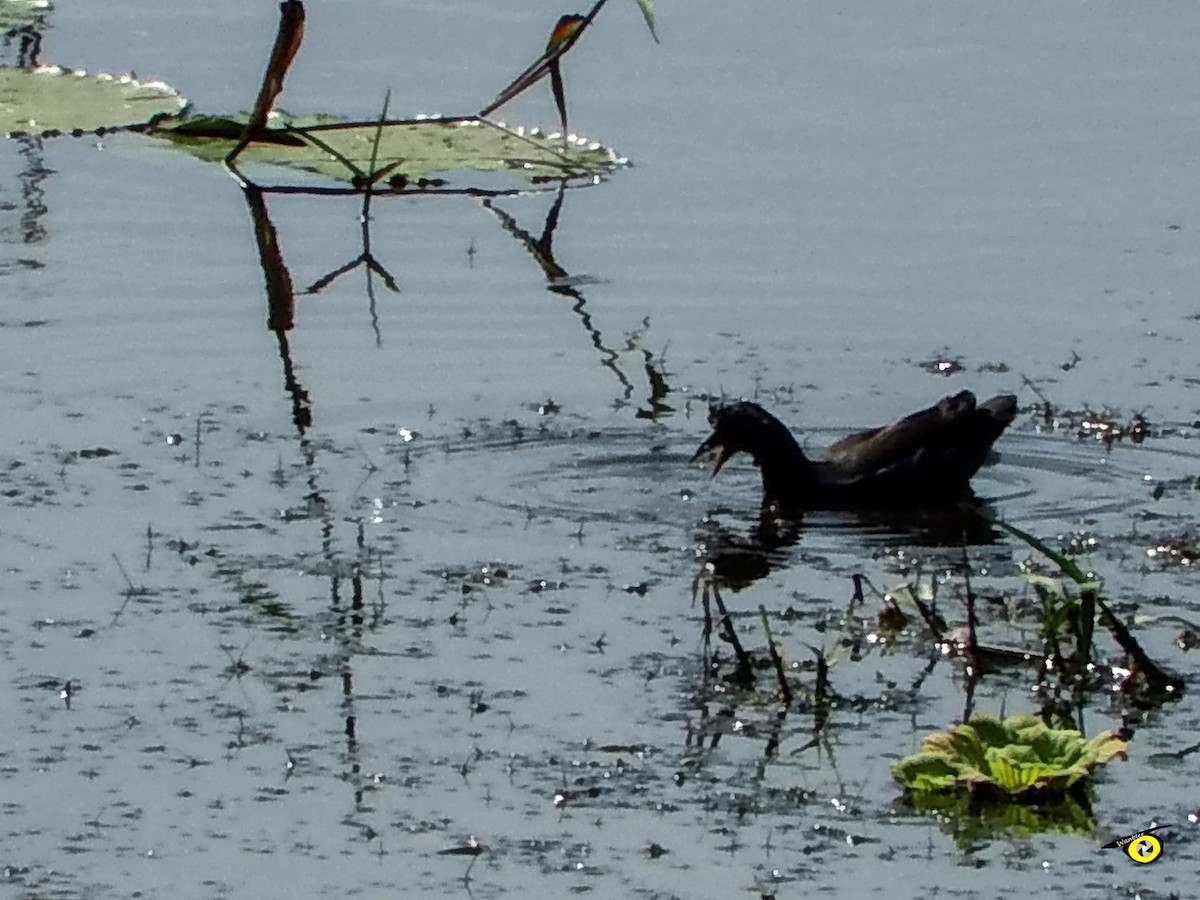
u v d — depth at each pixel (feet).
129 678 37.68
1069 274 62.28
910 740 35.63
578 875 31.27
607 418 52.37
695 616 40.81
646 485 48.34
